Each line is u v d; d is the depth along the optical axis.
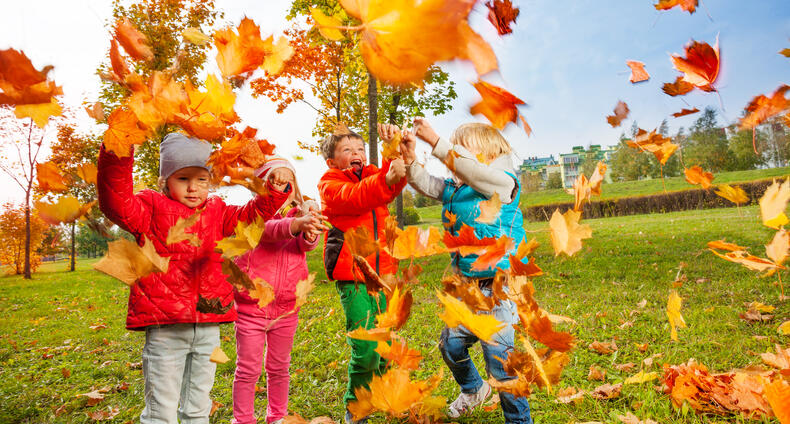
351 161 2.30
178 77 0.81
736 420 1.80
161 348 1.70
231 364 3.36
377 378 0.93
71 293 10.10
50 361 4.12
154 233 1.65
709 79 0.88
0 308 7.98
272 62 0.86
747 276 4.79
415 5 0.40
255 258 2.06
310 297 6.02
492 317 0.73
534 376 1.00
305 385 2.80
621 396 2.22
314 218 1.89
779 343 2.66
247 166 1.01
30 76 0.61
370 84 8.12
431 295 5.36
